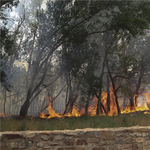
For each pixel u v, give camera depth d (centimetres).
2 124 898
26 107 1802
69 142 741
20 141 689
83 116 1552
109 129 810
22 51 1991
